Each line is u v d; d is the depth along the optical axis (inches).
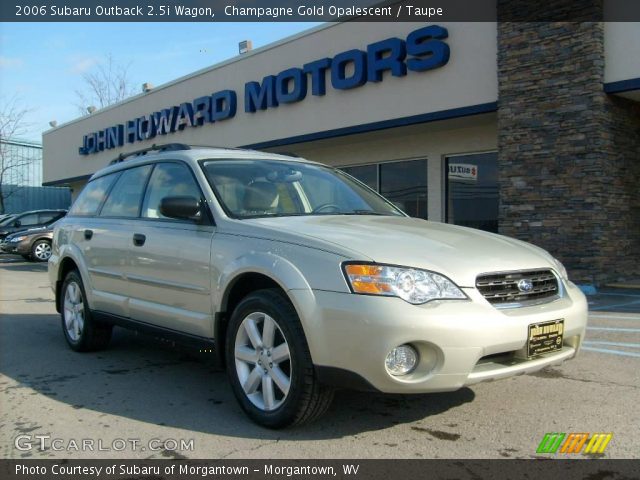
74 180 1035.9
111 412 158.9
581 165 381.1
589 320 274.2
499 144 418.9
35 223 869.2
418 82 481.7
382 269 128.1
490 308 131.4
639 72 364.5
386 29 504.4
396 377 125.2
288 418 137.3
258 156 197.9
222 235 160.2
